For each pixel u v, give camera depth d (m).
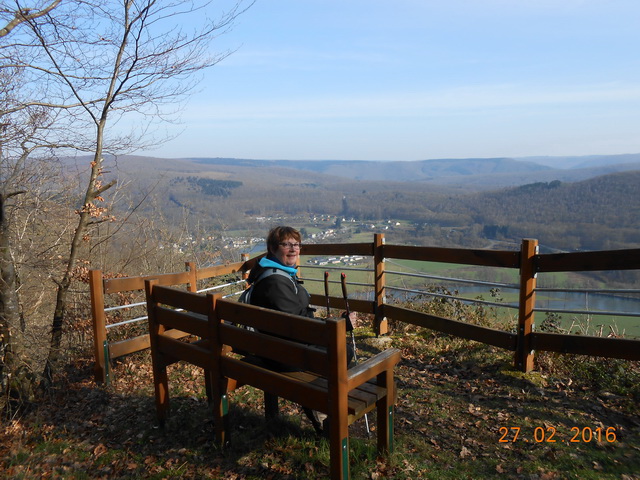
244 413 4.15
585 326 5.24
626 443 3.43
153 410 4.39
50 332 5.43
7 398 4.69
